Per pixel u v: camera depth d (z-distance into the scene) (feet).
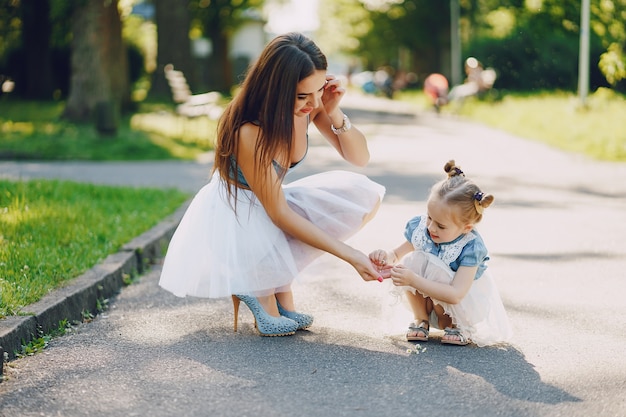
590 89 81.56
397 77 152.66
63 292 15.31
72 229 21.18
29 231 20.44
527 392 11.27
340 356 12.93
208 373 12.08
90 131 57.82
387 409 10.62
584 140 52.95
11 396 11.11
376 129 73.05
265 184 13.50
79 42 63.10
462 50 125.49
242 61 173.06
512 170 41.68
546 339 13.91
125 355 13.05
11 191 26.27
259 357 12.87
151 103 83.82
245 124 13.65
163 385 11.57
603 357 12.85
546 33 88.84
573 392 11.27
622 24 68.39
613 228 25.13
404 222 27.04
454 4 117.39
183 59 90.79
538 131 61.41
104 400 10.96
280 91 13.46
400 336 14.19
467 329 13.52
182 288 14.10
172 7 89.86
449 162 13.71
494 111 83.56
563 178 38.14
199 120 63.98
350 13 169.07
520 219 27.14
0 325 13.02
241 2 125.59
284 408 10.64
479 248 13.35
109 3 63.62
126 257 19.15
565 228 25.29
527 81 103.96
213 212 14.14
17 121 64.85
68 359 12.82
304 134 14.55
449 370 12.24
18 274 16.15
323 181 14.74
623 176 38.47
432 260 13.50
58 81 104.37
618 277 18.53
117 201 27.81
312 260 14.19
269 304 14.15
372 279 13.47
